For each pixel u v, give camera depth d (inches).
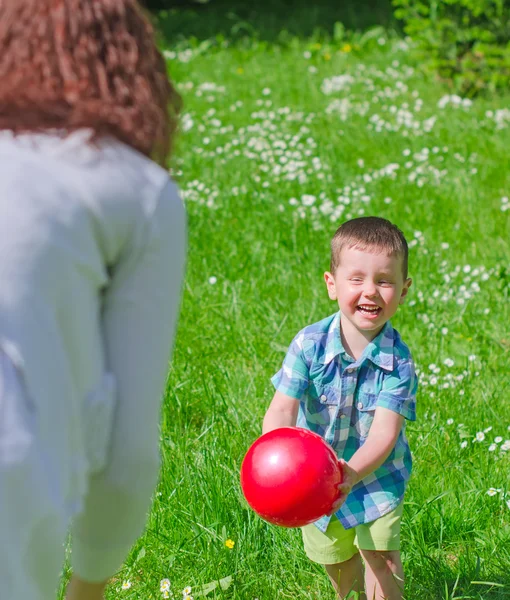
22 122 68.9
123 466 71.7
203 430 170.1
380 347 115.2
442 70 420.5
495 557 135.2
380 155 335.6
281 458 101.3
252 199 291.6
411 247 250.5
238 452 162.7
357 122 374.9
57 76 70.8
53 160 66.9
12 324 62.0
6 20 72.2
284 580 133.2
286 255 246.8
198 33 599.5
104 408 69.2
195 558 136.9
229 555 134.6
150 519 143.0
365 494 117.1
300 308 218.7
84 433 69.0
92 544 76.8
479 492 147.8
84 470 69.6
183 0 700.0
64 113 69.7
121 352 69.8
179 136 81.4
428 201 284.2
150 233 69.0
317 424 119.7
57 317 64.7
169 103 77.9
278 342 205.9
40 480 63.7
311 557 123.4
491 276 235.1
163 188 70.6
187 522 142.6
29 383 62.8
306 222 265.6
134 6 75.8
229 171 319.9
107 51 72.9
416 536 138.9
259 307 219.8
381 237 113.7
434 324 210.8
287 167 310.5
